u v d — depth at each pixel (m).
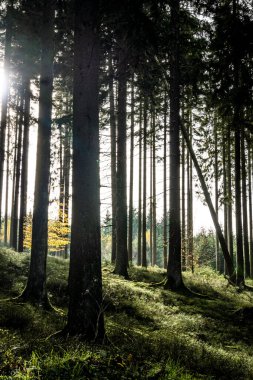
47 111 12.59
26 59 18.78
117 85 20.56
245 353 9.75
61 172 26.86
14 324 8.39
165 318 12.20
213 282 21.75
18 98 22.53
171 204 18.86
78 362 5.58
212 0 16.98
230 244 30.56
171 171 19.14
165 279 18.36
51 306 11.16
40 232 11.76
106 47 10.72
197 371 7.59
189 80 20.55
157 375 6.07
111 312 11.82
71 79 15.64
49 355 6.16
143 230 28.83
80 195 7.93
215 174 27.98
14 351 6.14
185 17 17.69
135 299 14.04
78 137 8.11
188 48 20.20
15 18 17.55
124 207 20.48
